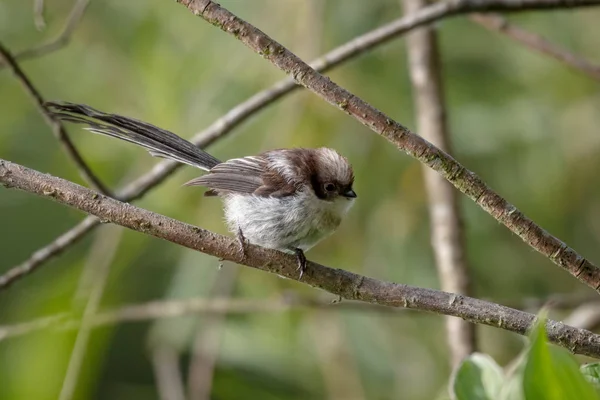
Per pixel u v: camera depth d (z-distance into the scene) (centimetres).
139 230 654
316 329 1166
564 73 1218
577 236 1223
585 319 1064
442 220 1059
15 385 945
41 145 1302
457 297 627
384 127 588
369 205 1180
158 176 919
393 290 642
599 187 1224
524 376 400
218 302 1063
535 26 1284
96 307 998
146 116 1180
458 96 1227
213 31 1178
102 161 1192
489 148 1203
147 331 1434
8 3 1330
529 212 1198
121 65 1259
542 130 1201
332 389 1144
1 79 1302
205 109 1158
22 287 1342
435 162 587
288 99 1129
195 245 664
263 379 1155
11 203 1383
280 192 850
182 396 1148
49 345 954
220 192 902
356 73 1183
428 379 1176
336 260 1164
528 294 1230
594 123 1211
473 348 1004
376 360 1176
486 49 1241
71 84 1289
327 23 1184
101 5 1280
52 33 1317
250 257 668
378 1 1205
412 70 1127
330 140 1134
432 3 1223
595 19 1284
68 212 1390
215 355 1127
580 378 398
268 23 1150
